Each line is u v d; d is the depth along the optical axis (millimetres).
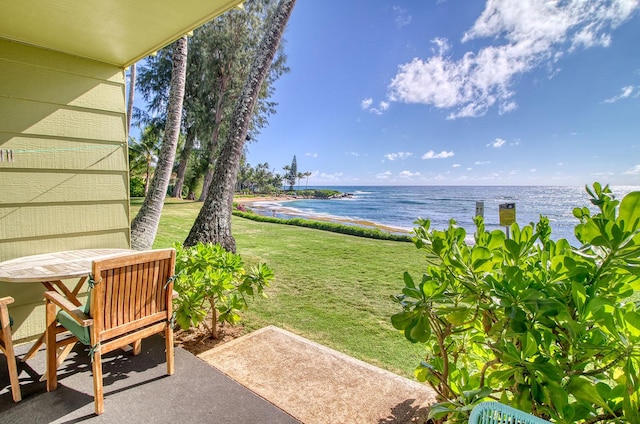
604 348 967
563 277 1177
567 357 1114
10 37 2258
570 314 1130
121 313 1697
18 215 2348
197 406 1737
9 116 2307
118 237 2850
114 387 1871
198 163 21703
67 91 2547
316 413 1773
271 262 6199
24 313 2400
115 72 2799
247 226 12406
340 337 3000
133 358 2209
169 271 1922
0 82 2266
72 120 2576
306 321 3354
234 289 3033
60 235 2535
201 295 2650
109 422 1594
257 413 1705
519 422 854
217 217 5625
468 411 1104
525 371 1053
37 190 2426
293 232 11070
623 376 997
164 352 2301
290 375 2152
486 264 1295
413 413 1789
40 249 2443
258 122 20109
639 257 1071
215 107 18344
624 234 1022
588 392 949
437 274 1539
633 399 879
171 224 10922
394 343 2895
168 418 1637
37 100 2416
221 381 1971
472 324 1473
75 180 2600
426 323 1299
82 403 1721
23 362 2105
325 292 4395
